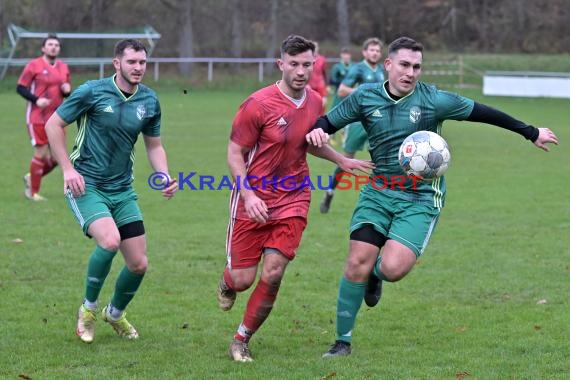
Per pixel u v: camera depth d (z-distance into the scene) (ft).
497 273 55.11
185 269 55.88
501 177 100.63
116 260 58.23
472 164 112.68
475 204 81.92
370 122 38.68
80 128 39.83
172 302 48.08
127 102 39.42
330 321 44.57
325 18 369.09
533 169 108.06
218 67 313.32
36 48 292.81
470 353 38.91
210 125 158.61
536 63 307.17
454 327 43.47
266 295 37.40
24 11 318.45
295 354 39.09
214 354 38.81
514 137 149.89
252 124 36.91
